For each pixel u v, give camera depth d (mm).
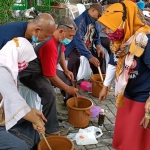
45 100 2213
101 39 3639
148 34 1532
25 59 1567
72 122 2514
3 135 1612
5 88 1474
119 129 1934
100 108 2760
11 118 1495
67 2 4215
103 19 1587
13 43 1550
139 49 1520
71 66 3072
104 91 2053
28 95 2248
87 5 4578
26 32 1765
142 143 1796
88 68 3576
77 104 2578
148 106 1571
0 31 1771
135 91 1737
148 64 1568
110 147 2271
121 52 1626
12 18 2807
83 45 3002
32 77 2186
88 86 3318
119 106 1740
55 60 2168
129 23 1560
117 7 1571
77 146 2254
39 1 3924
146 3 4672
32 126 1839
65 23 2172
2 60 1496
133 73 1666
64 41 2223
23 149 1617
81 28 3016
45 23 1697
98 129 2447
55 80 2229
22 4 3518
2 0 2496
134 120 1762
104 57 3391
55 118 2312
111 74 1973
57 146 1950
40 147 1833
